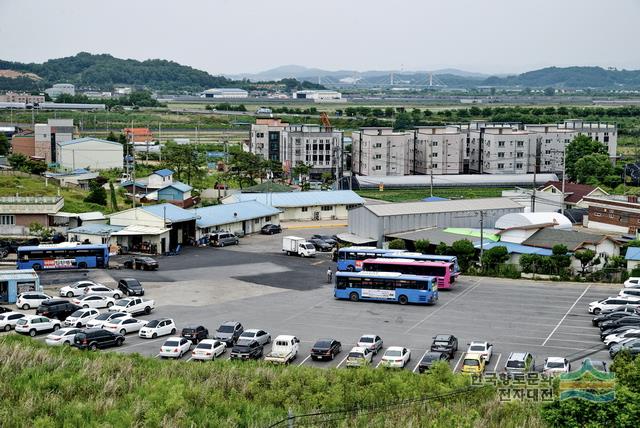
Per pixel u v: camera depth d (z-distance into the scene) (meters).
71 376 53.00
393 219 106.19
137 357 58.88
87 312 70.38
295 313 74.81
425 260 88.88
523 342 64.75
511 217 101.06
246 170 163.88
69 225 109.50
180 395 47.94
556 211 125.31
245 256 102.69
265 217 124.00
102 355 58.72
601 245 94.00
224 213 117.44
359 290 79.75
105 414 46.81
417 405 47.97
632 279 82.94
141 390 50.53
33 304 74.81
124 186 145.50
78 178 145.38
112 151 176.88
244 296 81.31
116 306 72.44
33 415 46.91
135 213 106.94
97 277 88.69
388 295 78.88
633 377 46.75
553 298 80.31
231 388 51.66
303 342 65.12
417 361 59.88
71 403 48.47
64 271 92.25
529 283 88.00
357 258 92.06
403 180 178.38
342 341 65.44
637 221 109.19
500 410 46.62
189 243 110.81
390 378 51.62
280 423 45.06
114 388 51.00
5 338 62.69
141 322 68.81
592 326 69.50
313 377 53.22
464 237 102.12
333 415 46.59
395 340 65.69
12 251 99.94
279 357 59.12
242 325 69.75
